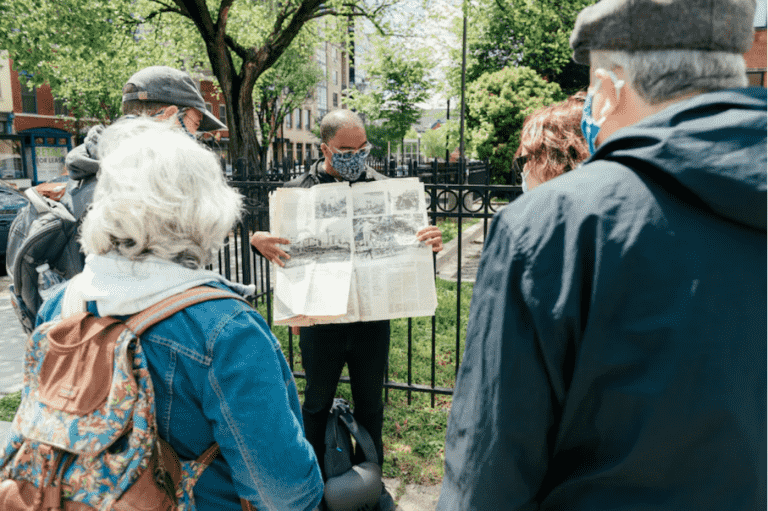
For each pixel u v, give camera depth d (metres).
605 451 0.71
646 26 0.72
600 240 0.67
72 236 1.90
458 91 22.67
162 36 13.59
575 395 0.71
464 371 0.82
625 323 0.66
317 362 2.21
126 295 0.94
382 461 2.44
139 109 1.93
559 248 0.71
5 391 3.72
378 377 2.30
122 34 12.09
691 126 0.65
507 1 15.72
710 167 0.62
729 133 0.63
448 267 8.48
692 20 0.70
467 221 12.80
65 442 0.89
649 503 0.68
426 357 4.15
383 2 12.87
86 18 10.17
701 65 0.71
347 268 1.97
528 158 1.22
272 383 1.00
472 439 0.79
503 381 0.74
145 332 0.96
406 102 22.03
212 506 1.04
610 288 0.66
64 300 1.02
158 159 1.00
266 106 24.64
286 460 1.00
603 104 0.81
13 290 1.94
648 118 0.71
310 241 2.03
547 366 0.72
